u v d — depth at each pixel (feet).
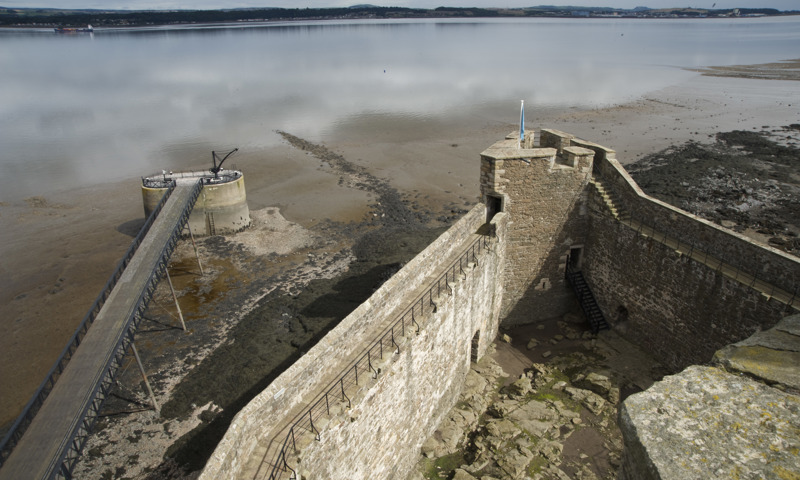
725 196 146.82
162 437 72.38
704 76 375.25
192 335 96.73
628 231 75.82
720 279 62.64
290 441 40.75
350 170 191.01
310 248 132.16
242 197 142.00
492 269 75.97
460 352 69.10
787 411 18.42
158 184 140.26
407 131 241.14
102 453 69.97
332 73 431.43
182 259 127.54
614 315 82.28
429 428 63.21
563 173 79.15
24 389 86.28
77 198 167.73
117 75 435.53
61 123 261.85
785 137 205.77
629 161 184.14
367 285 109.09
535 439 61.93
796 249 112.06
